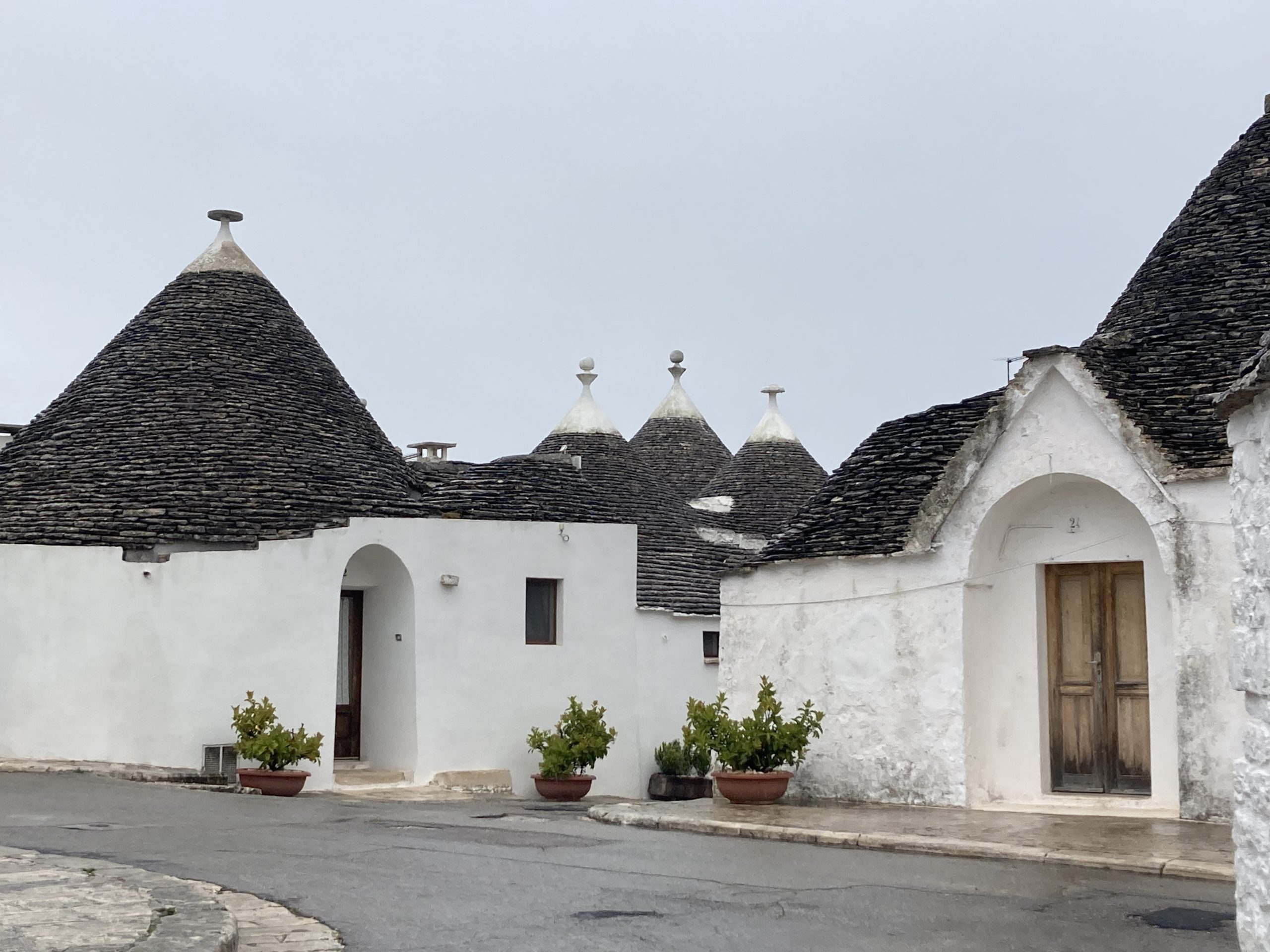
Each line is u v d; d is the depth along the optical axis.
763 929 8.06
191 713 19.00
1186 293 15.80
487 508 22.62
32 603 19.39
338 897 9.00
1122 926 8.18
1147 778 14.09
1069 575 14.68
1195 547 12.80
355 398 24.58
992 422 14.43
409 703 20.48
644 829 13.28
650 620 23.69
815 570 15.73
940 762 14.55
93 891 8.50
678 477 37.66
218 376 22.73
